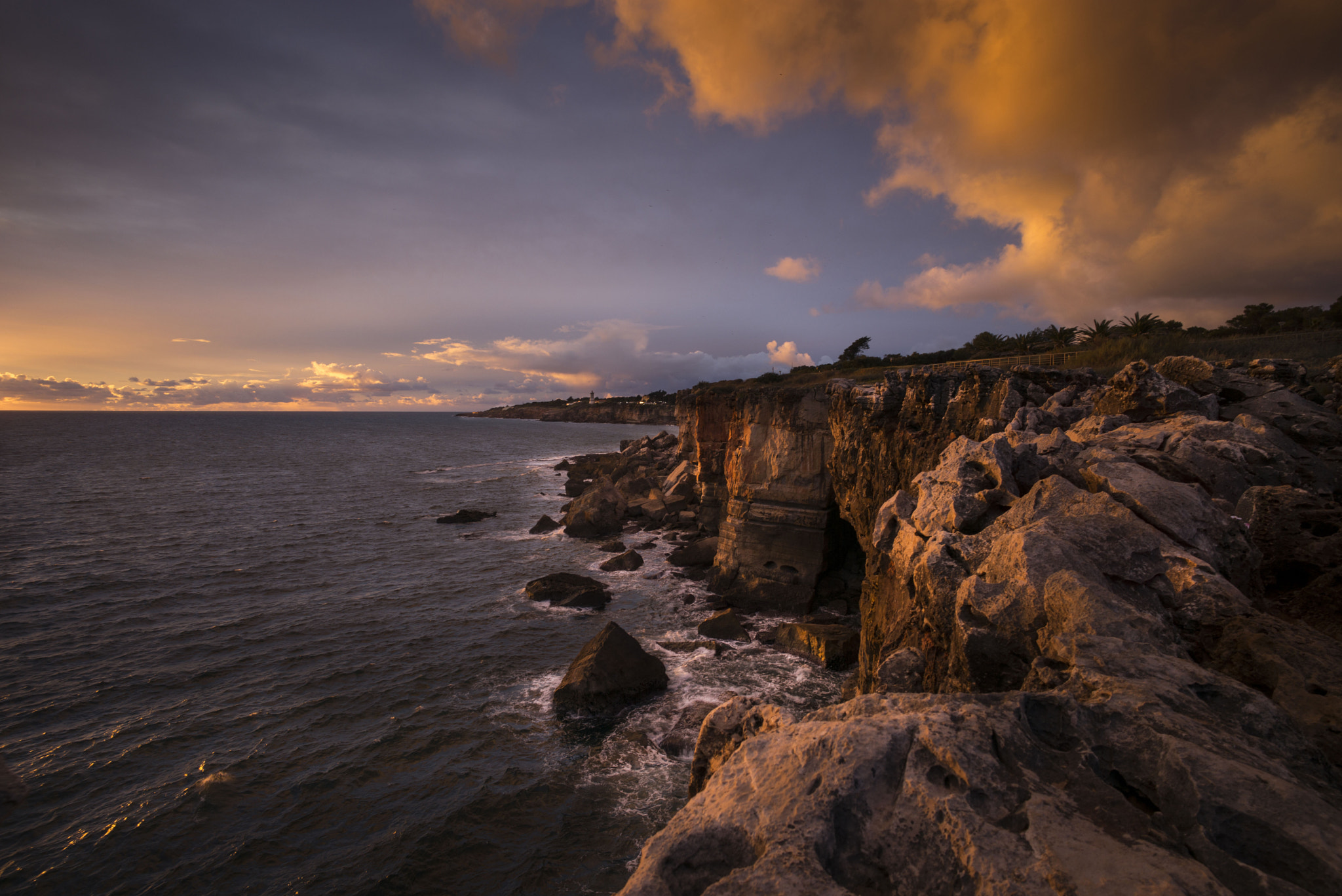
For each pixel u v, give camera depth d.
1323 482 11.98
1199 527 8.23
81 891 14.14
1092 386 21.50
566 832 15.91
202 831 15.86
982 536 9.46
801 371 76.12
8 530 48.94
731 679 24.48
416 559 42.91
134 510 58.91
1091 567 7.05
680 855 3.64
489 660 26.02
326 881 14.40
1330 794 3.57
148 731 20.31
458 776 18.06
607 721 21.08
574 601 33.22
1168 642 5.64
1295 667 5.46
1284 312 66.62
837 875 3.31
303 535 49.53
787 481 35.00
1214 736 3.88
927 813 3.36
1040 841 2.97
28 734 20.09
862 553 35.91
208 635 28.45
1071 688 4.85
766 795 3.80
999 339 68.19
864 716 4.69
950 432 23.34
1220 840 3.17
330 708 21.91
